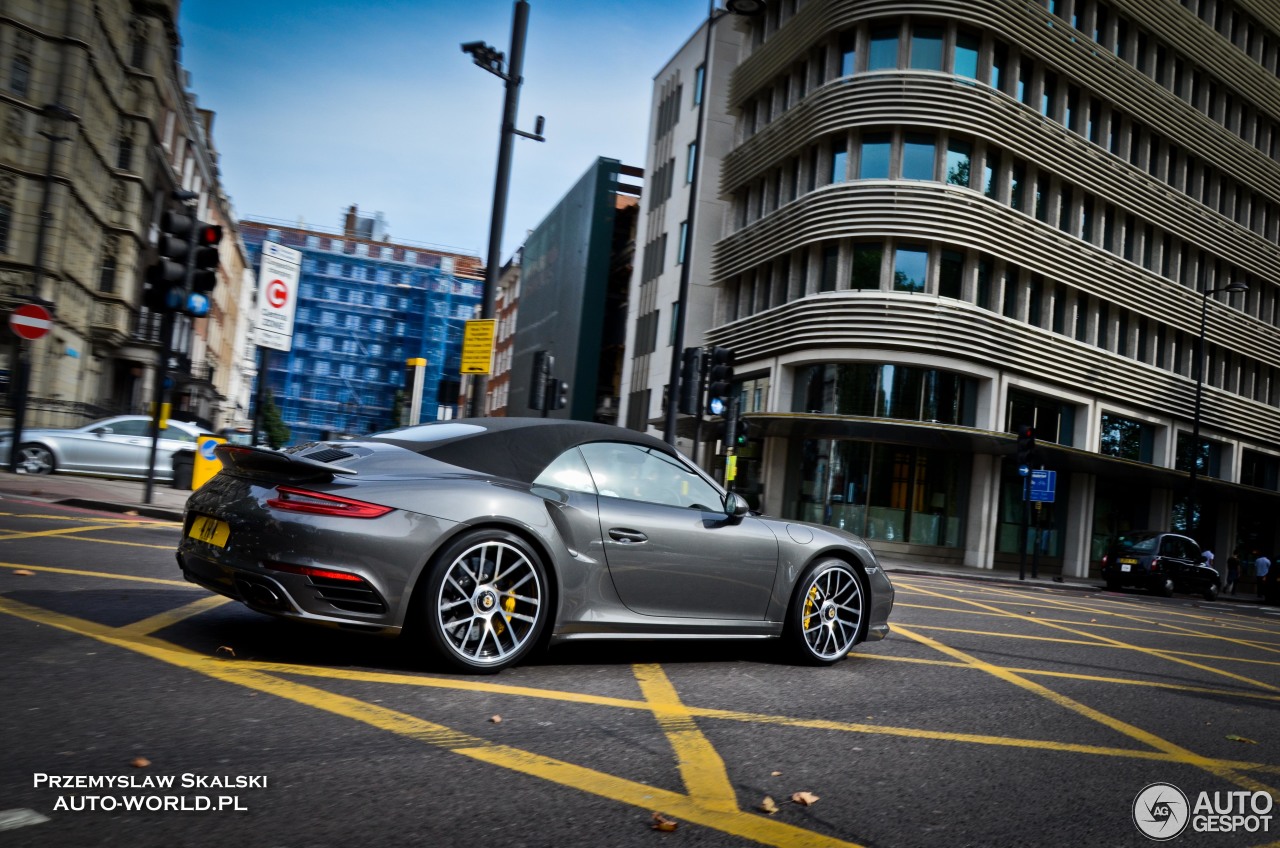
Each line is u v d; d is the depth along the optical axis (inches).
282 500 162.7
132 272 1457.9
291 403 4239.7
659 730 150.5
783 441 1093.8
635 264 1638.8
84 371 1357.0
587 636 186.9
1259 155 1391.5
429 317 4382.4
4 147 1145.4
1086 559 1151.6
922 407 971.3
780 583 214.8
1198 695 235.6
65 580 236.1
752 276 1214.9
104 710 131.2
